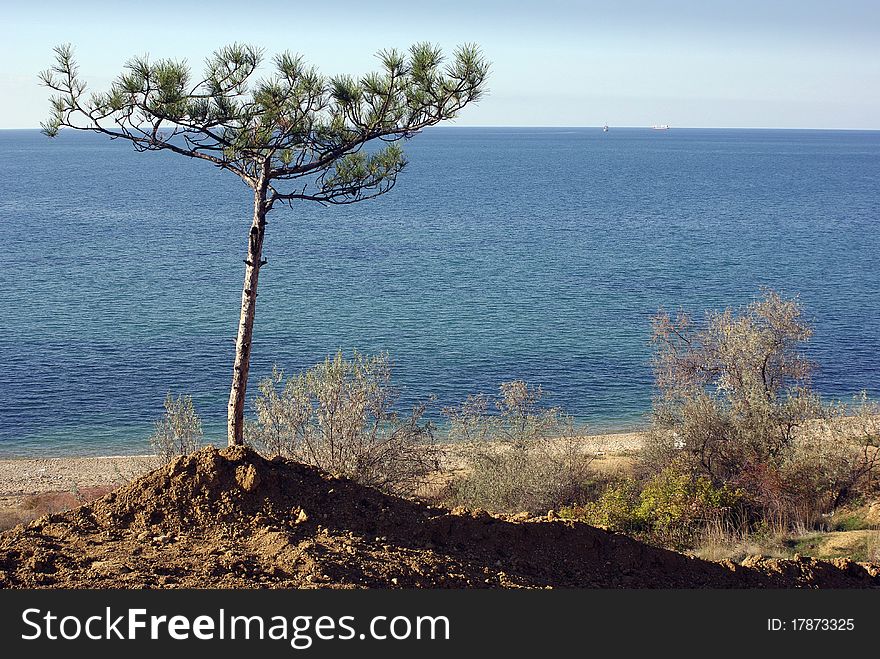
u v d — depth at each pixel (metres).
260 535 8.94
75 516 9.24
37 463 32.25
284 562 8.34
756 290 71.50
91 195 162.25
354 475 18.62
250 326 13.56
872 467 19.36
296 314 60.94
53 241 98.50
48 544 8.48
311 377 19.67
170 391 42.47
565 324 58.47
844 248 97.00
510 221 125.12
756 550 15.44
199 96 12.39
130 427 37.25
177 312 60.78
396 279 76.19
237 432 13.67
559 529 10.31
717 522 17.31
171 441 22.16
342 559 8.55
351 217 129.75
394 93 13.05
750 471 20.06
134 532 8.95
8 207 137.12
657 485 18.95
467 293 69.81
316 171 13.80
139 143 12.61
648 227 118.12
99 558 8.22
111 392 42.12
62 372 45.19
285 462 10.41
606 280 76.38
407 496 19.42
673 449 22.53
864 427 21.56
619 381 45.06
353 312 61.91
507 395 26.48
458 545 9.75
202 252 91.69
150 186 187.88
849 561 11.58
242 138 12.45
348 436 19.25
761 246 99.00
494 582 8.90
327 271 80.12
